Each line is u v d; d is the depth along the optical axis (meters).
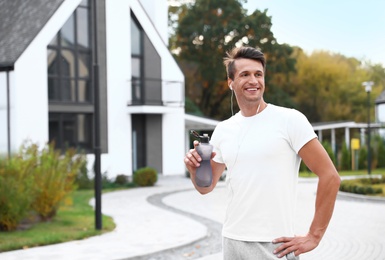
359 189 18.56
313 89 51.41
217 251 9.12
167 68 26.38
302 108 51.06
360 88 52.28
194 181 3.45
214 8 41.00
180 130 26.86
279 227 3.19
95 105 10.84
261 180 3.21
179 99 26.78
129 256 8.41
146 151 25.91
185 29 41.19
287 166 3.22
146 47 25.73
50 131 21.95
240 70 3.26
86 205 15.18
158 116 26.23
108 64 24.11
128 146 24.77
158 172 26.22
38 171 11.37
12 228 10.53
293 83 51.09
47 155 11.98
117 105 24.41
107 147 24.00
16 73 20.55
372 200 17.23
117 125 24.39
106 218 12.48
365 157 34.69
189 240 9.81
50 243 9.45
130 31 25.06
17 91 20.58
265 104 3.35
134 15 25.33
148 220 12.47
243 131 3.30
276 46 41.22
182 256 8.73
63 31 22.47
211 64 41.12
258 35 40.25
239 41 41.09
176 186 22.05
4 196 10.25
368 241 9.86
